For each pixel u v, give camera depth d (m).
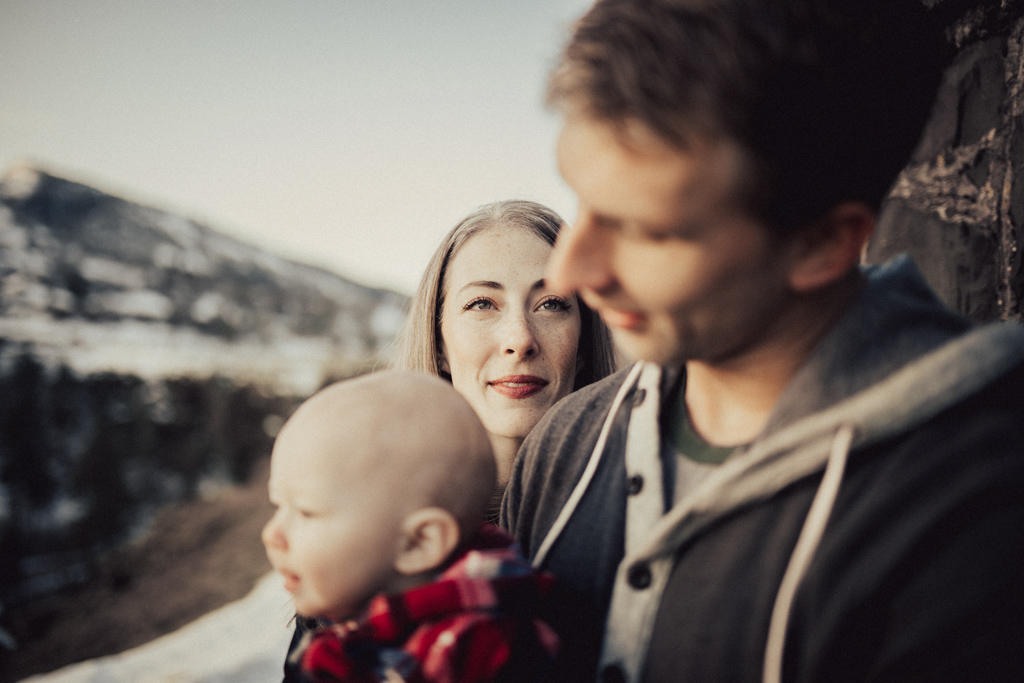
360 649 0.64
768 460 0.55
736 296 0.51
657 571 0.62
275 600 5.65
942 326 0.56
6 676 10.94
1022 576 0.45
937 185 1.28
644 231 0.49
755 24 0.44
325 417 0.71
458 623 0.62
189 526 15.63
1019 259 1.06
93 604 12.98
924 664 0.46
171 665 4.30
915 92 0.52
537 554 0.78
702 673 0.57
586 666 0.69
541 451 0.88
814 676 0.51
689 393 0.69
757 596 0.54
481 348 1.49
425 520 0.68
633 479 0.69
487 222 1.57
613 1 0.49
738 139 0.45
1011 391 0.51
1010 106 1.09
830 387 0.54
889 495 0.50
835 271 0.51
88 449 17.30
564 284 0.53
